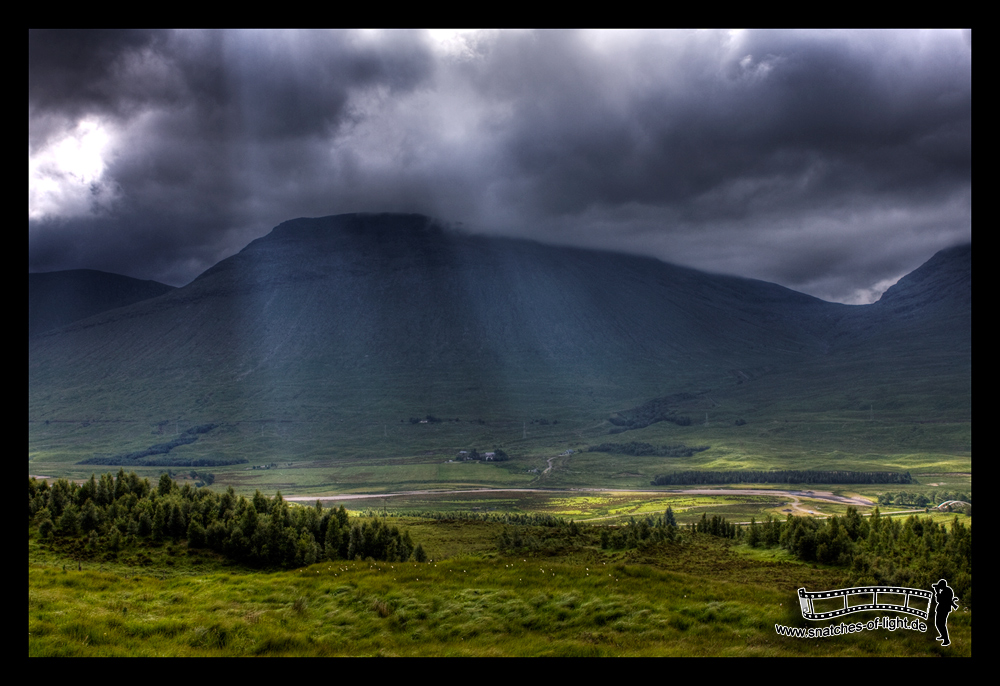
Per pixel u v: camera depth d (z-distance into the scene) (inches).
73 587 1718.8
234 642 1282.0
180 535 2755.9
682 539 2795.3
